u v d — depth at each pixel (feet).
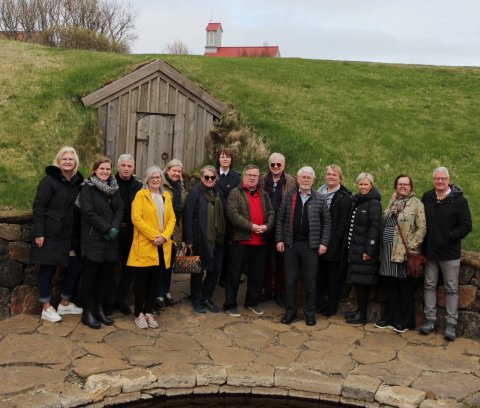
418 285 23.02
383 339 21.57
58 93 35.32
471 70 57.41
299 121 38.93
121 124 33.32
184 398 17.46
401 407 16.65
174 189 23.36
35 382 16.51
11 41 49.73
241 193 23.31
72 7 128.06
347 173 33.27
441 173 21.24
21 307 21.75
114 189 20.71
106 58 44.65
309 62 55.88
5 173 27.71
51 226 20.45
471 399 16.80
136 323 21.63
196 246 22.99
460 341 21.50
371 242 22.15
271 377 17.87
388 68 56.49
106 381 16.74
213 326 22.18
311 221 22.77
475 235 25.95
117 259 21.16
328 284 24.11
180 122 34.40
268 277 25.50
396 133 38.96
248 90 41.70
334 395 17.52
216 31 177.58
